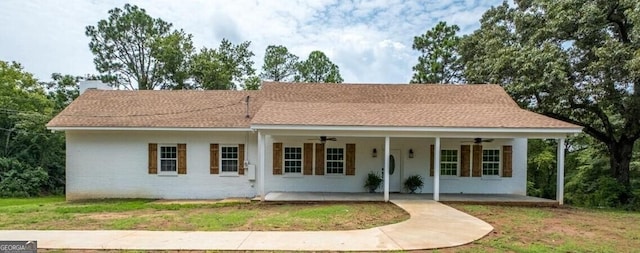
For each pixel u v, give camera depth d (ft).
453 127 38.73
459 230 25.27
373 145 48.21
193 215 31.45
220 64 112.16
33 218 29.60
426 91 54.75
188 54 110.42
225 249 20.10
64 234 23.45
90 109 49.80
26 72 83.76
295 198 41.42
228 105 52.49
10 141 66.44
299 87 55.77
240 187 48.06
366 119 40.24
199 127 45.73
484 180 47.70
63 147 71.56
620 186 50.90
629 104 47.06
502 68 54.44
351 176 47.96
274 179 47.75
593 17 46.29
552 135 39.86
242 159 47.98
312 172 47.80
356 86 56.18
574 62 50.14
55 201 47.55
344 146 48.06
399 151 48.47
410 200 40.14
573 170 77.56
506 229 26.32
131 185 47.83
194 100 54.08
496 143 47.93
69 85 96.63
